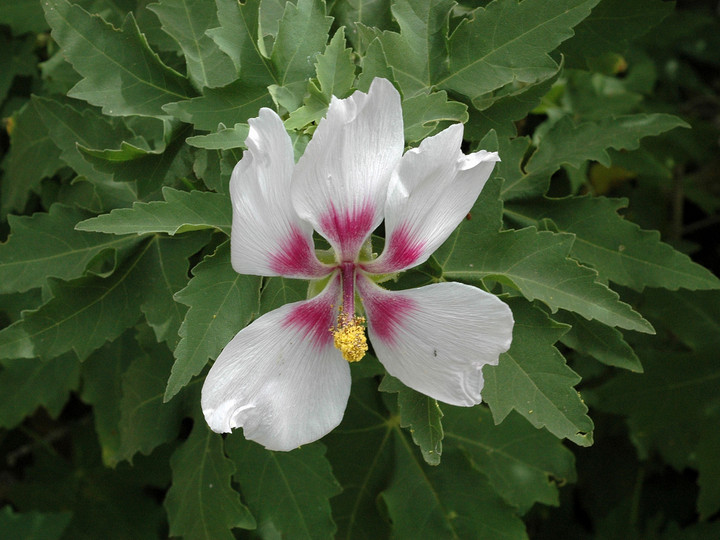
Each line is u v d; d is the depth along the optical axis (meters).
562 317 0.20
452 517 0.24
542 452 0.24
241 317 0.17
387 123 0.15
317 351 0.16
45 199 0.25
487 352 0.15
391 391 0.17
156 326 0.19
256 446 0.22
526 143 0.21
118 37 0.19
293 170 0.15
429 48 0.19
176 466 0.22
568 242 0.18
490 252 0.18
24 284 0.20
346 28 0.20
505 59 0.19
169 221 0.17
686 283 0.21
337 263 0.17
